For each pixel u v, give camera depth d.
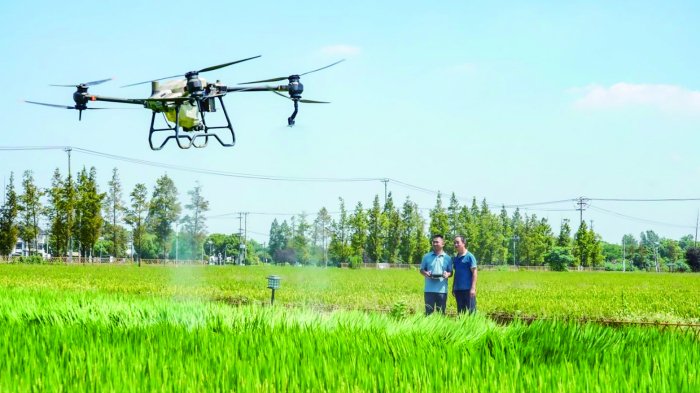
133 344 9.64
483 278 63.88
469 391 7.11
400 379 7.50
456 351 9.10
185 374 7.66
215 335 10.38
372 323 11.80
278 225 160.00
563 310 25.00
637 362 8.64
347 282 46.72
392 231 121.12
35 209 98.81
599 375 7.60
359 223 119.31
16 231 97.81
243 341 9.77
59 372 7.71
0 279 40.53
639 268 189.62
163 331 10.86
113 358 8.35
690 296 36.00
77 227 96.31
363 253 122.69
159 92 11.36
